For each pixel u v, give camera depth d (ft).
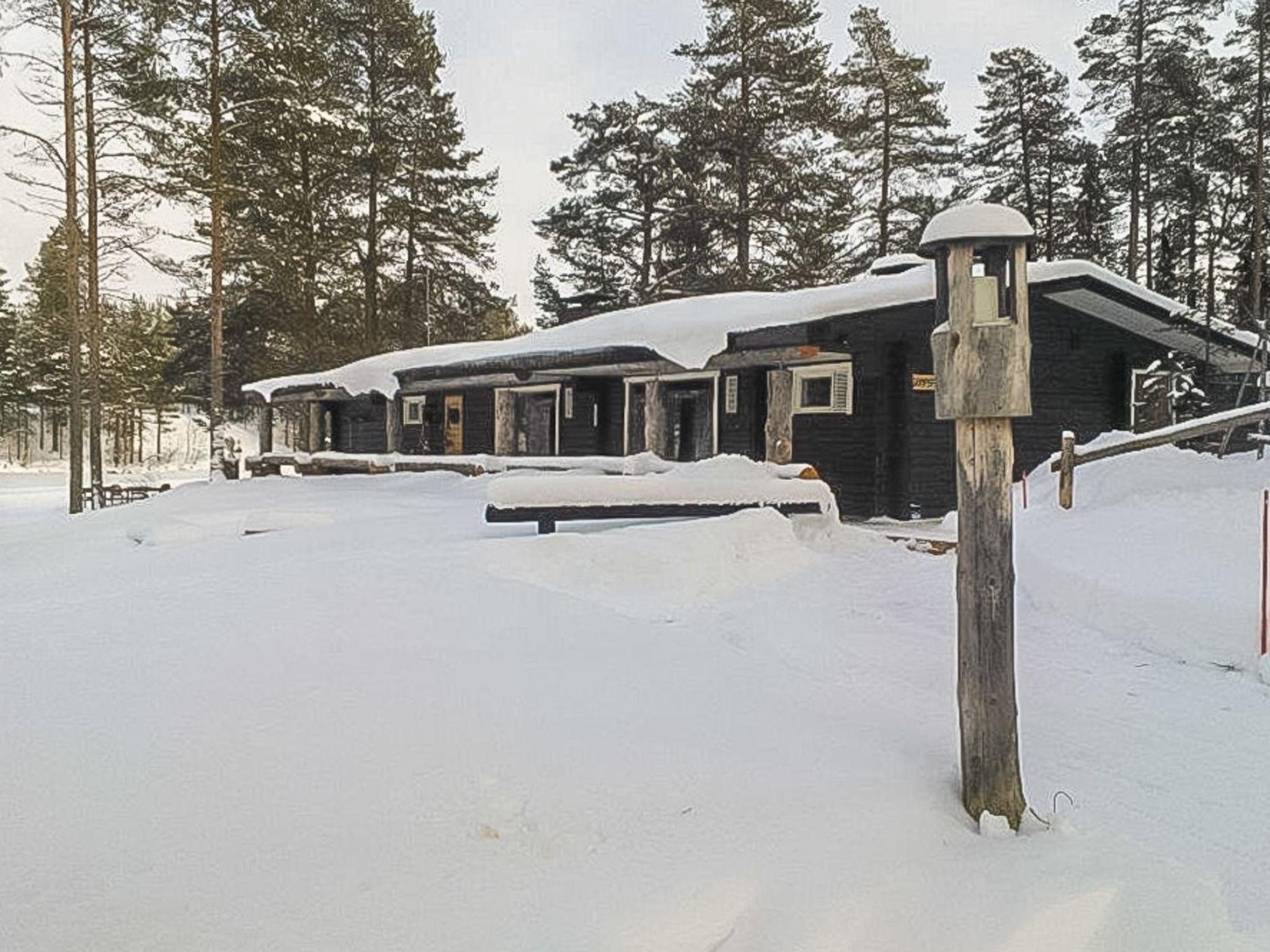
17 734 10.12
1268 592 17.87
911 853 8.93
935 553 26.37
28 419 170.09
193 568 20.35
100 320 63.36
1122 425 40.88
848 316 30.50
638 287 100.07
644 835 8.81
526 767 9.87
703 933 7.36
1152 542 22.02
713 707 12.42
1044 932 7.87
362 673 12.21
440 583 16.97
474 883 7.81
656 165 93.86
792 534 24.80
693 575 20.44
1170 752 12.48
